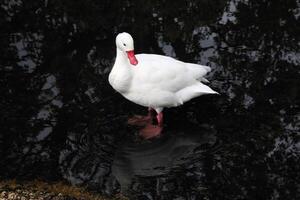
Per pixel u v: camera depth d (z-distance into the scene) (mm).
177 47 5953
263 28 6098
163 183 5016
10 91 5598
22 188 4941
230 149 5219
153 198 4938
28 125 5371
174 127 5367
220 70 5742
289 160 5168
